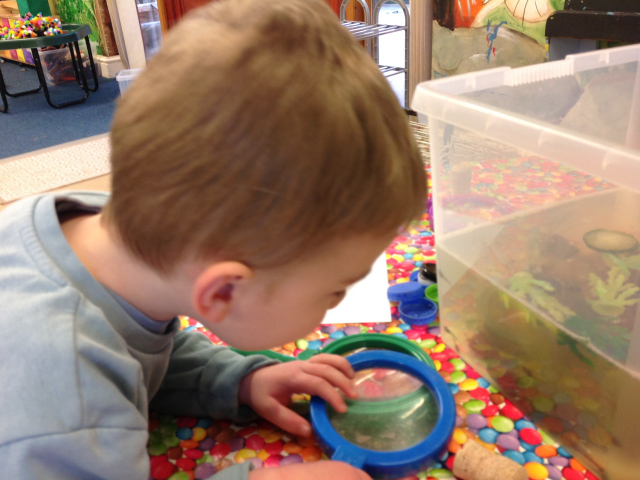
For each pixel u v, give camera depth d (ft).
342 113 1.07
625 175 1.20
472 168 1.81
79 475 1.28
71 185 5.49
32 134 7.80
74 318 1.32
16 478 1.21
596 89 2.27
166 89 1.10
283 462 1.66
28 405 1.22
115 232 1.34
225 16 1.14
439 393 1.78
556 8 4.19
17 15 12.30
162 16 8.93
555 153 1.37
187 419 1.86
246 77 1.05
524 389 1.74
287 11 1.13
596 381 1.47
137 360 1.55
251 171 1.06
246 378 1.83
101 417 1.27
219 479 1.44
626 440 1.41
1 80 8.89
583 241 1.53
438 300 2.19
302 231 1.12
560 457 1.59
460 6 4.86
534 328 1.66
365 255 1.27
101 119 8.43
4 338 1.28
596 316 1.45
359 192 1.13
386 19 14.64
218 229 1.12
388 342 2.08
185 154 1.08
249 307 1.28
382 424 1.73
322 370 1.83
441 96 1.78
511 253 1.71
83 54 10.96
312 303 1.32
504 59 4.71
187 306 1.44
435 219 2.02
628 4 3.04
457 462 1.54
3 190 5.41
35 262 1.43
